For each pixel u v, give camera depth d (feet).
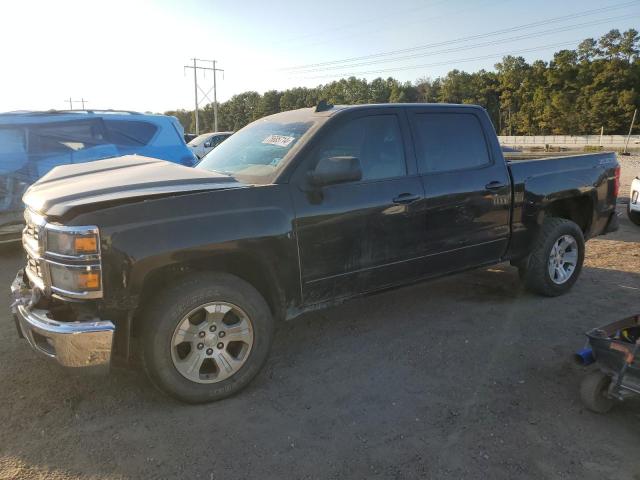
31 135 23.86
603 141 249.14
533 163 16.55
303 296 12.07
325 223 12.01
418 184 13.69
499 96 364.99
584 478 8.64
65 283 9.64
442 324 15.21
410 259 13.75
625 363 9.68
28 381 11.69
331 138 12.57
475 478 8.62
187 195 10.46
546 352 13.33
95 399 11.01
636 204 30.45
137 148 26.25
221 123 428.56
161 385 10.36
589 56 318.45
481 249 15.34
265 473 8.73
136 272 9.74
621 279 19.58
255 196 11.16
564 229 17.01
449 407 10.77
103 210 9.68
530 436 9.77
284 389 11.53
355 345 13.83
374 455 9.21
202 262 10.91
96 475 8.66
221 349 10.87
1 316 15.78
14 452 9.22
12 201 23.13
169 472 8.75
